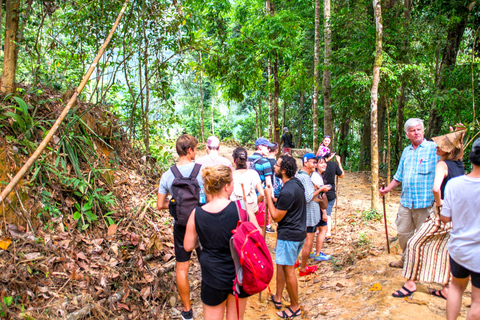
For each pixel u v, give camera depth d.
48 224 3.64
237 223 2.50
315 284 4.35
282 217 3.50
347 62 10.34
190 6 7.41
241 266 2.43
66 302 3.05
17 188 3.44
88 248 3.83
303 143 27.20
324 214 5.02
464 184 2.43
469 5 10.04
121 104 7.46
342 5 11.37
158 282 3.96
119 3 6.13
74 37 6.20
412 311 3.04
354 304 3.49
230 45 9.30
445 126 15.12
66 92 5.11
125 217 4.66
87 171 4.61
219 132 36.66
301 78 13.70
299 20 11.46
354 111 11.25
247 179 4.43
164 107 7.45
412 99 16.48
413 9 12.91
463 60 14.40
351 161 23.91
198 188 3.21
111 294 3.49
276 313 3.74
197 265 4.73
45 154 4.02
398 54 9.32
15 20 4.25
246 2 13.79
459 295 2.55
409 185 3.79
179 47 6.87
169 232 5.06
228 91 10.43
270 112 14.33
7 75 4.20
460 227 2.45
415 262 3.29
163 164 7.61
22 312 2.74
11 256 3.07
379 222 6.43
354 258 4.84
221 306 2.59
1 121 3.82
